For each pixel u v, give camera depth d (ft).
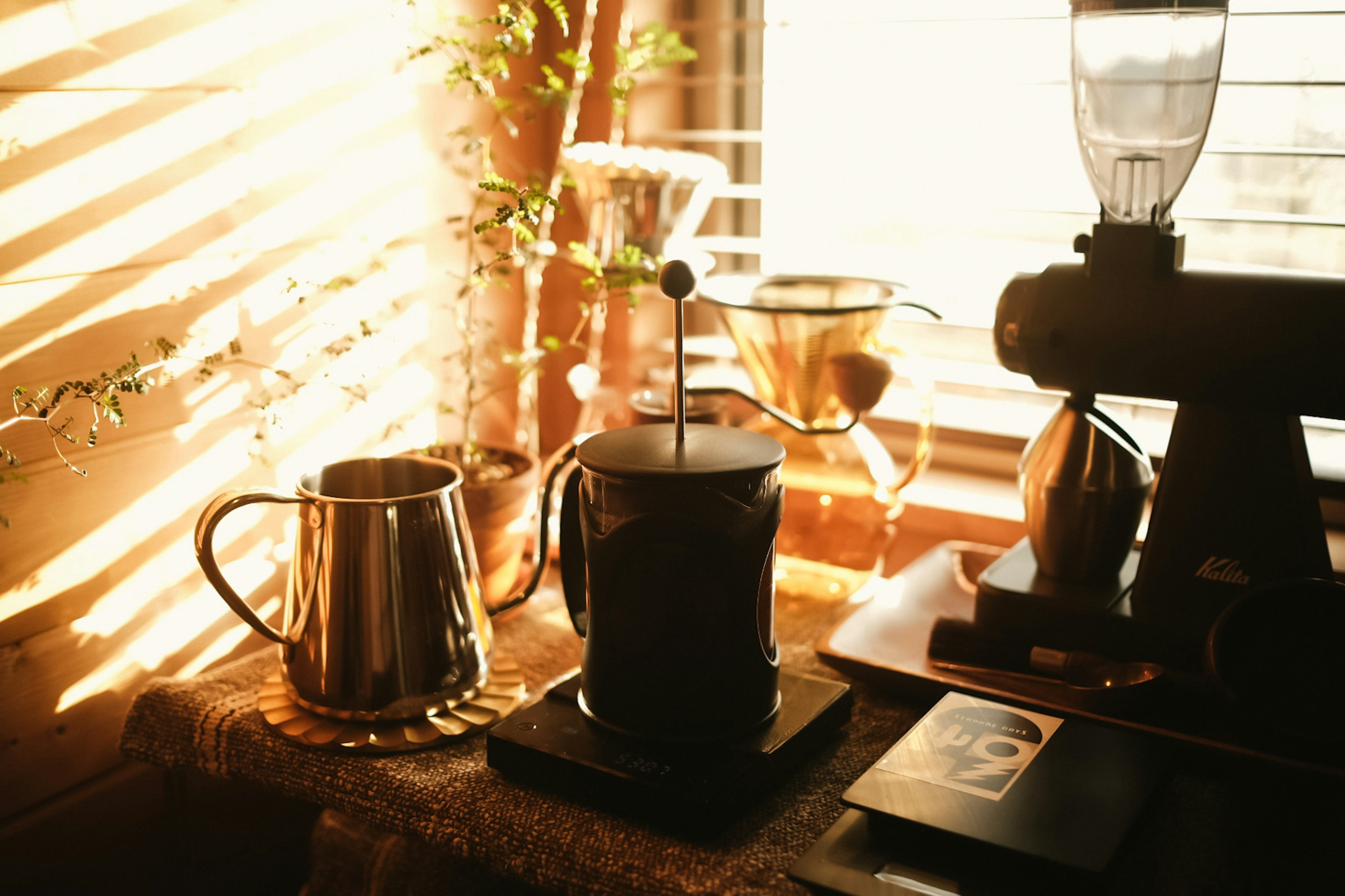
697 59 4.23
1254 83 3.25
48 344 2.72
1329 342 2.33
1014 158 3.64
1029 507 2.85
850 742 2.56
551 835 2.18
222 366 3.13
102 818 3.10
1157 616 2.65
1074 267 2.66
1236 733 2.35
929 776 2.16
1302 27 3.20
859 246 4.00
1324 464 3.46
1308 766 2.25
